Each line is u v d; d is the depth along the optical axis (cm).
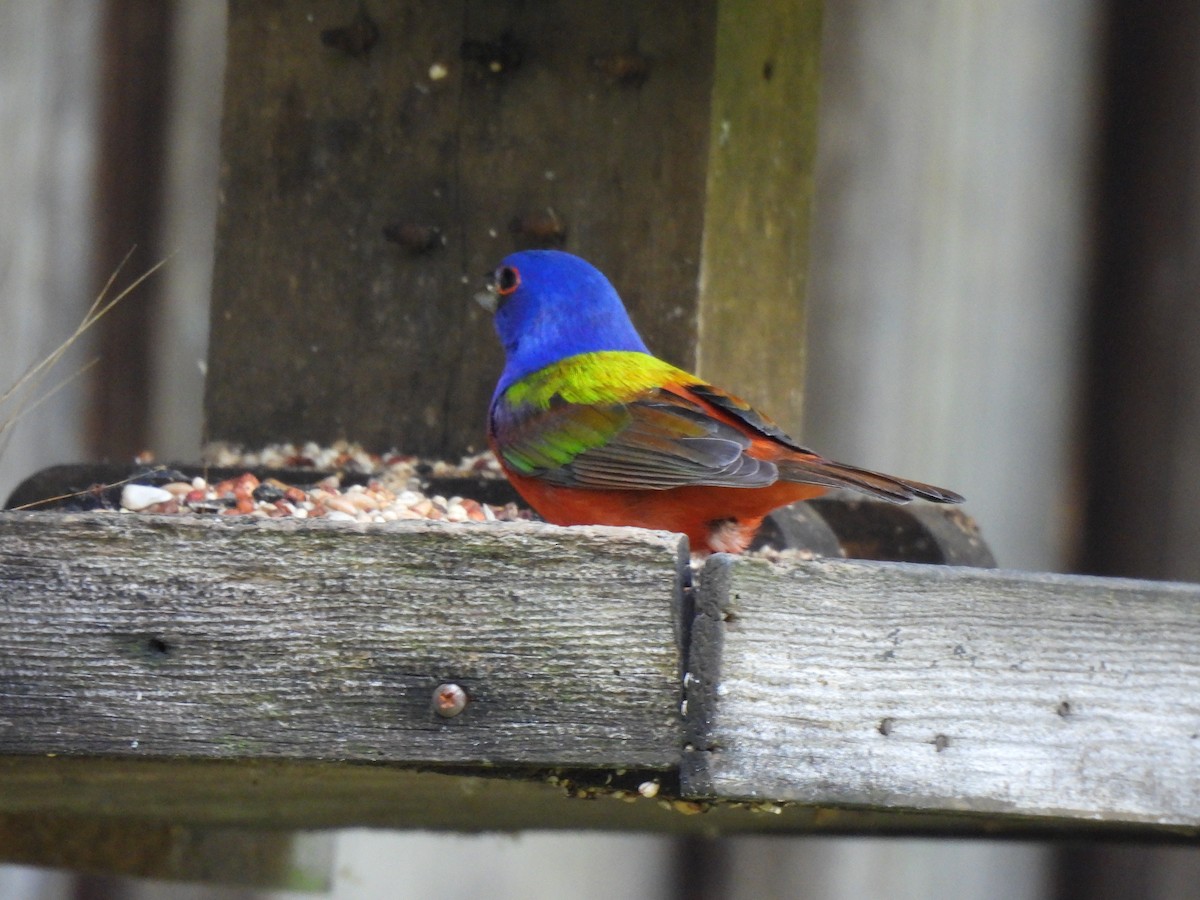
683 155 978
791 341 1062
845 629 596
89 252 1302
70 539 607
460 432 1021
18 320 1282
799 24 1055
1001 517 1305
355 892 1284
